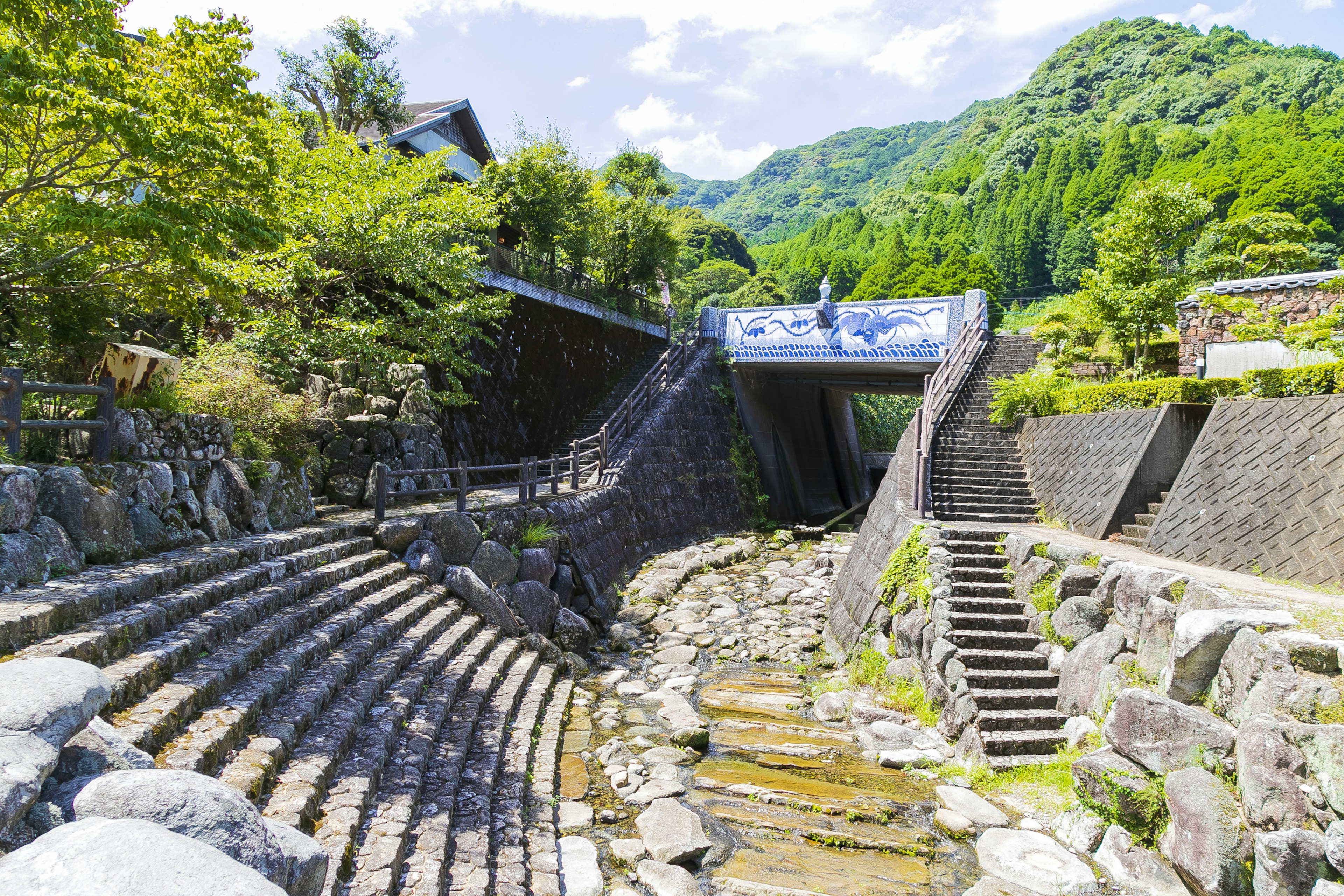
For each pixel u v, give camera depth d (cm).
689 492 1883
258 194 709
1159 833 512
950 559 880
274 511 851
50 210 625
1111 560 724
